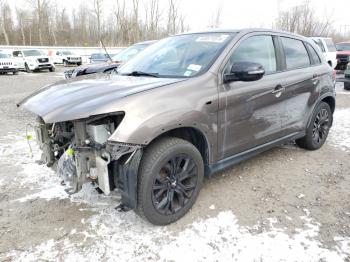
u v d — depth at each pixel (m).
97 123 2.69
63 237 2.88
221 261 2.58
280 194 3.61
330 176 4.08
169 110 2.81
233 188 3.74
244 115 3.48
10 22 55.78
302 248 2.71
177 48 3.81
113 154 2.69
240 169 4.25
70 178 2.91
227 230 2.96
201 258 2.61
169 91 2.92
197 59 3.43
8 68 22.00
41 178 4.02
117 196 3.54
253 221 3.09
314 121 4.73
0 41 54.59
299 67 4.34
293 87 4.10
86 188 3.71
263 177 4.03
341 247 2.72
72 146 2.88
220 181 3.90
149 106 2.74
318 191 3.69
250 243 2.78
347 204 3.40
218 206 3.35
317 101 4.64
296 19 34.25
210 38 3.70
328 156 4.75
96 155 2.77
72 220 3.12
